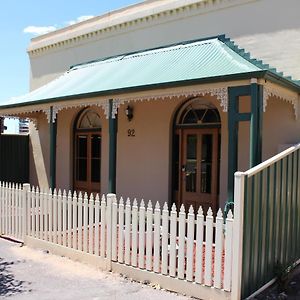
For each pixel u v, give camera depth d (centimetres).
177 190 1090
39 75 1550
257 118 684
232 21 977
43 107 1114
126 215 648
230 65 772
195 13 1047
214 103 1002
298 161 662
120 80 935
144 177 1151
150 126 1135
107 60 1223
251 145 688
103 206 686
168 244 600
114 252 668
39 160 1541
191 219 561
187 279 564
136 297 558
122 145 1205
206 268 541
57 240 786
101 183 1280
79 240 733
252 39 941
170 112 1084
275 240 597
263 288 565
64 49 1434
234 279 512
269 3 914
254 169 539
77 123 1395
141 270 622
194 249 566
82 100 979
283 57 891
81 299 552
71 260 739
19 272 675
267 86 714
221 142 987
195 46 986
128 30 1212
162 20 1122
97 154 1320
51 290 588
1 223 938
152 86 801
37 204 832
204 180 1035
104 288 595
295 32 873
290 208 641
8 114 1379
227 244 519
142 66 991
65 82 1195
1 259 754
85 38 1349
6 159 1528
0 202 941
